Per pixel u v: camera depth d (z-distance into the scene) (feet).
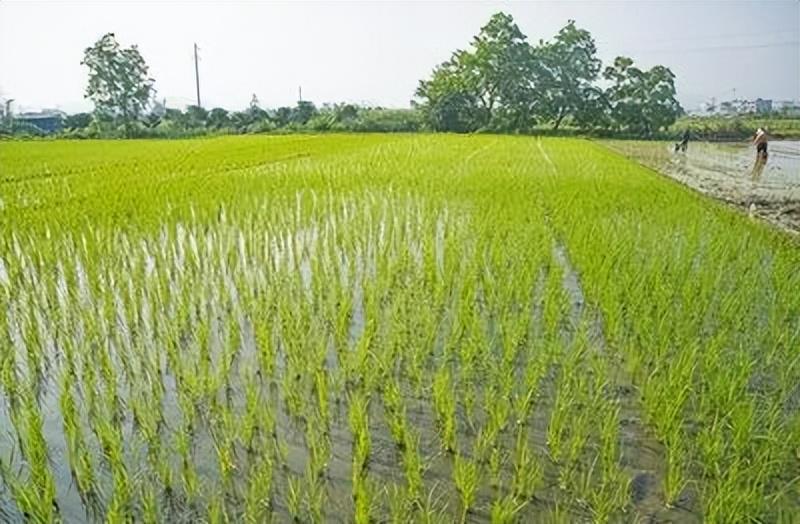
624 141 153.17
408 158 72.33
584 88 182.50
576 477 12.85
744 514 11.14
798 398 15.74
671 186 48.19
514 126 182.29
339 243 29.86
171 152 89.45
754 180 62.08
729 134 167.12
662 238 28.89
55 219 34.01
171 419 15.02
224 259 27.27
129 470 13.05
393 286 23.70
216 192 43.37
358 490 11.60
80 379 17.03
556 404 14.39
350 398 15.72
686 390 14.99
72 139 156.46
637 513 11.91
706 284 21.97
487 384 16.34
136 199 40.22
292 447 13.88
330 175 53.88
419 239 30.12
